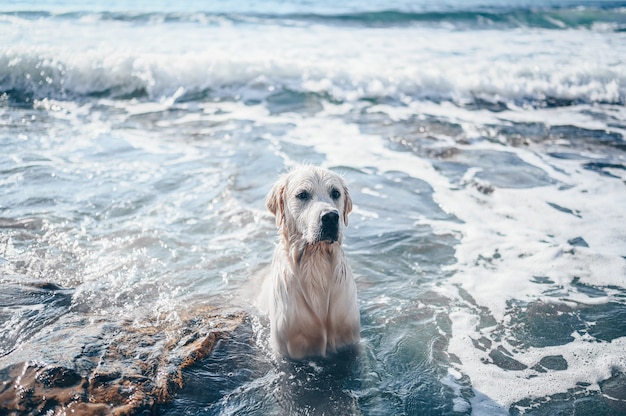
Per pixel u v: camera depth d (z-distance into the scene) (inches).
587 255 66.7
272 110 121.6
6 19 180.5
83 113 117.0
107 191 80.6
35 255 63.2
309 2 269.7
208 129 109.3
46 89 127.9
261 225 73.7
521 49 167.6
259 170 90.0
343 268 49.7
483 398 44.9
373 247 69.4
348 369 48.7
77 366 44.0
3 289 55.4
